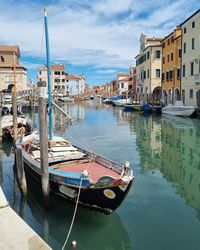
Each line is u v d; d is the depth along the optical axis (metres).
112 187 7.12
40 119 7.90
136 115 40.00
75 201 8.04
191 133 22.70
